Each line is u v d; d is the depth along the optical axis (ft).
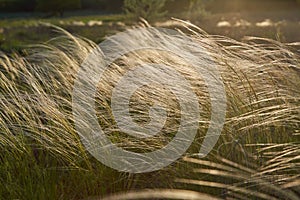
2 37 49.62
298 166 9.00
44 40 45.47
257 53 11.89
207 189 9.38
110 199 9.18
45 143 10.61
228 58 11.62
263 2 108.37
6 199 9.87
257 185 8.88
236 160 9.53
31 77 12.04
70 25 62.85
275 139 10.04
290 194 8.04
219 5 110.42
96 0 132.05
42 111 11.72
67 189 10.22
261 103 10.73
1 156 10.81
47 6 108.17
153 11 62.95
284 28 45.24
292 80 11.34
